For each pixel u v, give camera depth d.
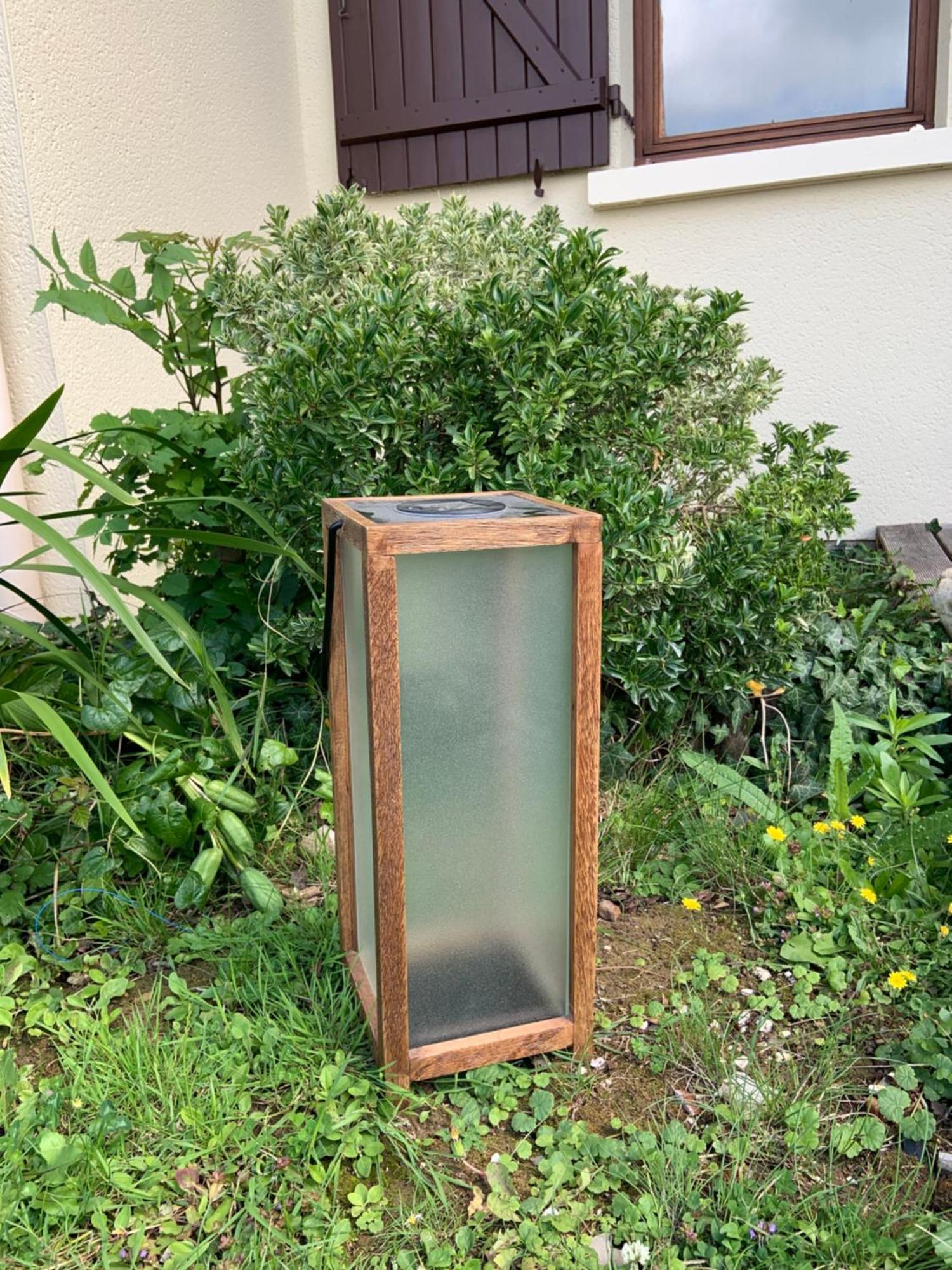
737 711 2.14
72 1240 1.09
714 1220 1.10
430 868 1.26
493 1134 1.26
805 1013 1.45
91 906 1.70
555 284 1.94
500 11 3.26
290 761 1.90
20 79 2.50
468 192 3.50
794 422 3.27
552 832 1.31
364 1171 1.18
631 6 3.27
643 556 1.91
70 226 2.68
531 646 1.23
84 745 1.94
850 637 2.36
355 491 2.00
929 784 2.02
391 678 1.15
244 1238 1.09
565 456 1.95
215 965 1.58
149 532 1.75
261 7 3.43
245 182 3.41
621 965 1.59
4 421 2.62
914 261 3.06
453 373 2.02
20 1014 1.46
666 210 3.25
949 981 1.48
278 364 1.96
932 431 3.16
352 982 1.45
